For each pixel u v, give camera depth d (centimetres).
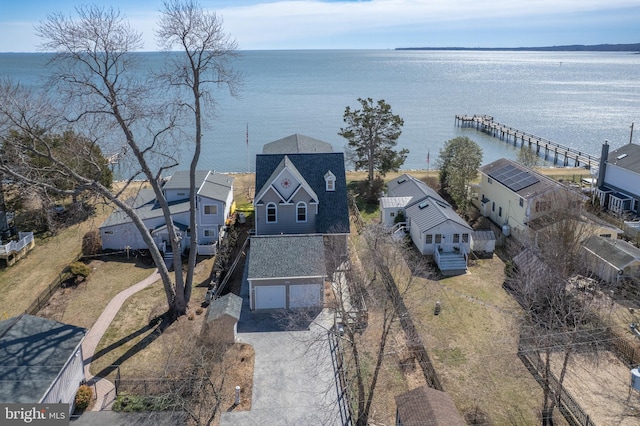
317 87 18512
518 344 2823
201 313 3136
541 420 2262
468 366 2659
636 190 4634
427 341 2877
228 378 2514
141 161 2856
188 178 4531
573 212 3550
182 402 2089
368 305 3153
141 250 4034
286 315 3116
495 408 2350
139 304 3244
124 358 2661
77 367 2325
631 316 3058
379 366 2347
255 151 8262
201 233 4162
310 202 3781
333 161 4150
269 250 3278
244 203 5262
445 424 1903
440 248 3934
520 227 4166
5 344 2209
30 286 3478
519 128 10644
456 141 5441
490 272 3741
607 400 2381
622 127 10662
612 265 3353
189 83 2897
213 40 2845
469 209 4953
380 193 5375
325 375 2559
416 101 14800
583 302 2708
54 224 4406
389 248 3625
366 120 5559
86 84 2578
